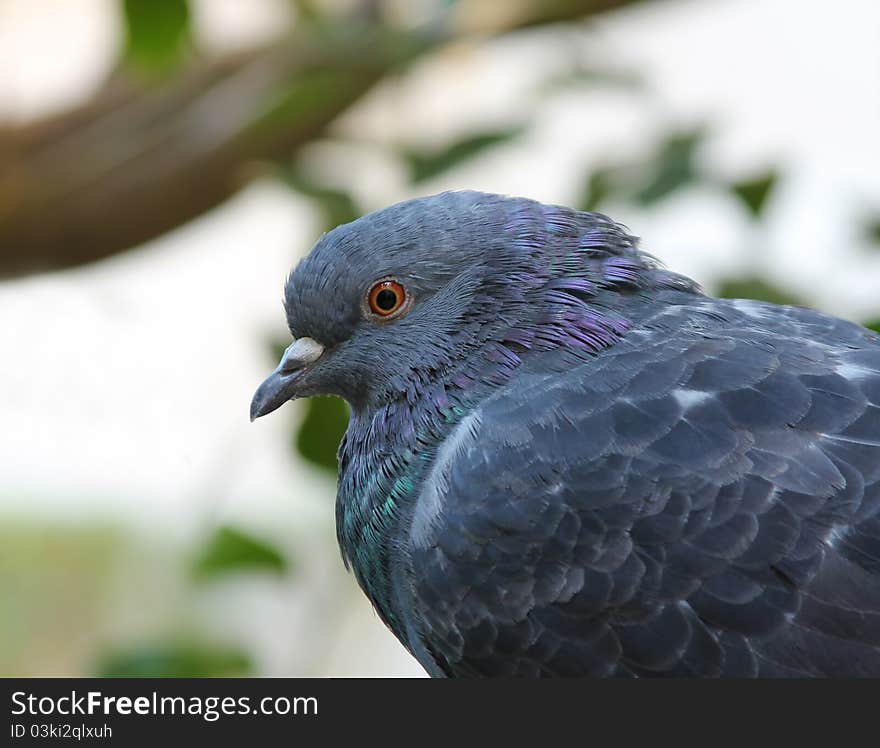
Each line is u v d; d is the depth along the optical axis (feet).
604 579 25.95
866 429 25.63
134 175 41.24
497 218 29.73
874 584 24.58
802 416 25.98
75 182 41.22
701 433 26.13
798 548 24.90
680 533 25.55
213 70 41.50
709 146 38.32
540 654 26.55
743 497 25.38
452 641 27.66
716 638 25.25
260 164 41.27
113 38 43.42
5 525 53.21
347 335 30.37
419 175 37.65
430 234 29.73
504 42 41.55
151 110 41.60
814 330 28.73
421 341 29.66
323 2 42.88
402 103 40.96
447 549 27.35
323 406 35.24
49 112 41.60
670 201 36.40
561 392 27.63
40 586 52.65
